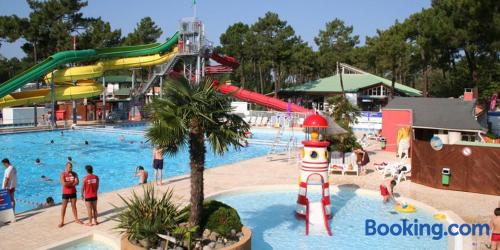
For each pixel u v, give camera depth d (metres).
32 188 18.91
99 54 41.94
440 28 37.53
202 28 43.62
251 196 15.99
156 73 46.41
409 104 26.88
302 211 13.34
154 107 9.27
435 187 16.83
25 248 9.82
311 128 13.76
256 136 37.31
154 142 9.13
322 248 10.95
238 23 71.44
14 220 11.78
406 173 18.67
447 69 49.19
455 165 16.38
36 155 27.69
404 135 24.58
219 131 9.39
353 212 14.15
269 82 83.69
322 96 54.28
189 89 9.40
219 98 9.55
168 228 9.30
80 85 41.50
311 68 68.44
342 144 20.19
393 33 51.06
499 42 35.19
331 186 17.27
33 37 54.84
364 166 20.14
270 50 61.50
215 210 9.84
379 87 52.19
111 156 27.78
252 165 21.72
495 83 45.81
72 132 39.34
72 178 11.48
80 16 58.88
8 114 42.34
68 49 54.47
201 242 9.19
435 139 16.81
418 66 53.09
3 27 52.06
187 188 16.06
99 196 14.70
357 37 85.38
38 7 56.59
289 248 10.90
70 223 11.70
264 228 12.44
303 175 13.43
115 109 50.16
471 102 25.03
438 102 26.06
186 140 9.55
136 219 9.35
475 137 22.94
